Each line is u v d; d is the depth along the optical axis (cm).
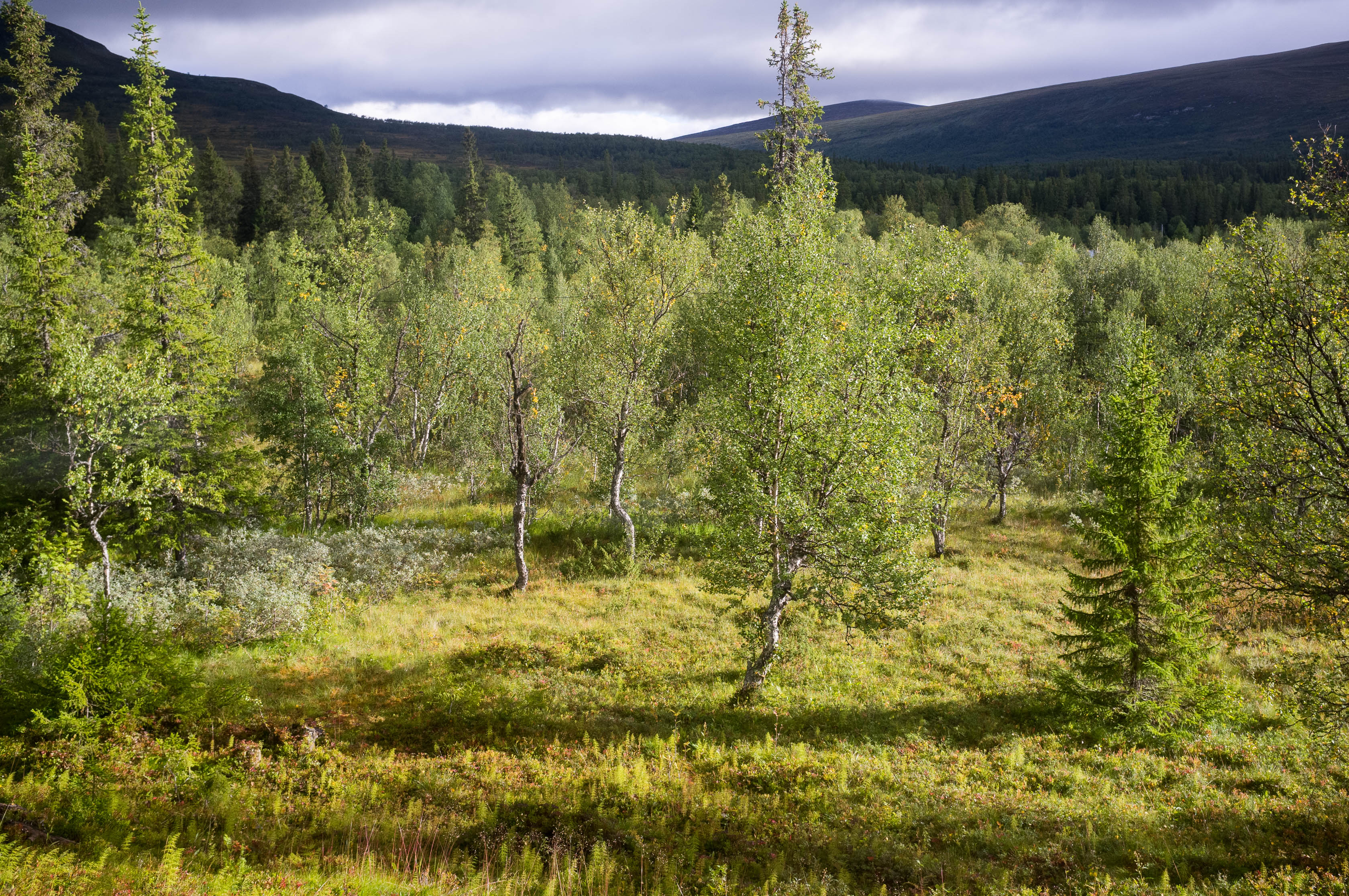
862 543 1802
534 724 1700
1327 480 1258
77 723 1337
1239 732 1580
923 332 2522
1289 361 1304
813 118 2902
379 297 6241
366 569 2859
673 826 1251
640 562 2920
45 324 2817
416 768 1464
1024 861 1101
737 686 1927
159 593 2380
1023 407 3825
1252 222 1393
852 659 2103
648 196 16500
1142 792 1341
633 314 3075
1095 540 1614
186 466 2834
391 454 3828
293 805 1280
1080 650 1670
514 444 2738
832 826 1250
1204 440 2994
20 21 3272
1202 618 1540
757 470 1955
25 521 2291
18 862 820
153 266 2838
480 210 11125
